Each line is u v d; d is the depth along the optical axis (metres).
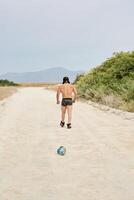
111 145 10.88
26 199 6.23
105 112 21.03
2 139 12.04
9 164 8.71
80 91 35.12
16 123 16.14
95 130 13.90
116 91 28.30
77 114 19.97
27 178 7.52
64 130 14.04
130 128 14.17
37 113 20.73
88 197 6.29
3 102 29.56
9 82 137.25
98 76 34.56
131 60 32.62
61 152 9.69
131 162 8.78
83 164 8.66
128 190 6.67
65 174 7.80
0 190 6.75
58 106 26.02
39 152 10.05
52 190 6.71
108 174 7.75
